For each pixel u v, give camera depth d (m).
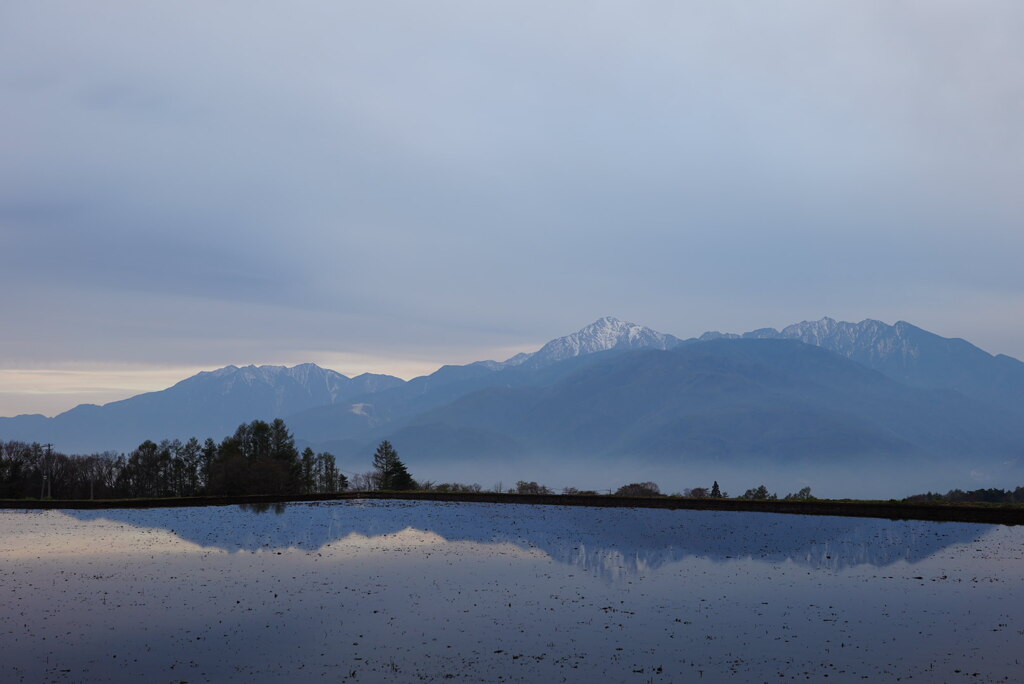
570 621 45.38
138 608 48.50
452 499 147.62
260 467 153.75
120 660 38.53
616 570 61.53
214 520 103.62
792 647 40.19
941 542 76.81
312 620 45.62
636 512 115.75
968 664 37.31
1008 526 91.38
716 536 83.12
